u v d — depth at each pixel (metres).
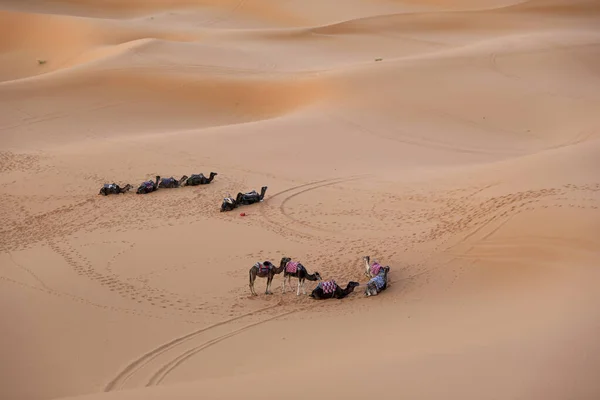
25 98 63.88
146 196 39.03
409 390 12.41
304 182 40.44
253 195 36.53
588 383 11.73
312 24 135.00
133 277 27.09
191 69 74.06
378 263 27.09
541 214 27.55
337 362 15.63
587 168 32.66
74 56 96.62
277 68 81.62
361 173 42.03
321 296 23.89
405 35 112.56
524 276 23.19
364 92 61.38
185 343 20.72
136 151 48.22
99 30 103.06
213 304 24.12
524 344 14.38
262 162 45.03
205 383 14.67
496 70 67.31
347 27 117.06
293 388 13.32
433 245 28.22
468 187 35.28
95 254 30.02
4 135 54.28
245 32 109.50
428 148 48.69
